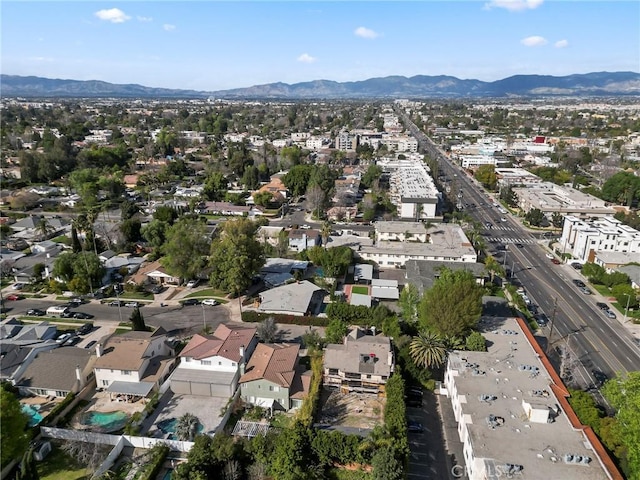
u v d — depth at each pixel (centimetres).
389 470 4875
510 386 6181
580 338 8544
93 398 6631
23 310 9294
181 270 10219
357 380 6675
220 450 5116
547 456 4959
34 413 6206
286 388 6328
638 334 8712
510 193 18100
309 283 10088
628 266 10856
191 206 16212
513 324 7919
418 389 6781
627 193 16975
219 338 7444
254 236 11312
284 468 4934
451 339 7112
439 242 12344
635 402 5006
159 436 5819
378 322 8338
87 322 8806
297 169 19038
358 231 14612
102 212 16200
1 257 11356
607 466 4784
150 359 7138
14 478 5178
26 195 16862
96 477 5059
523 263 12256
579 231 12344
